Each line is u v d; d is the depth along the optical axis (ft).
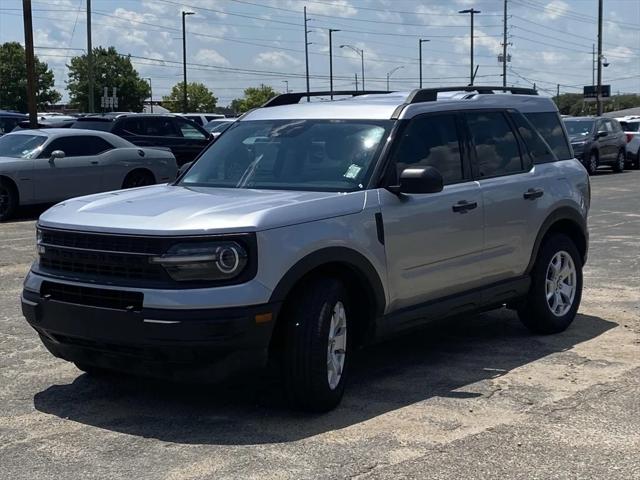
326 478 13.96
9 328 24.13
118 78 302.45
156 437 15.92
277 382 19.10
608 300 28.02
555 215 23.26
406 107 19.94
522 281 22.50
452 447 15.29
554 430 16.12
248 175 19.83
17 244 39.55
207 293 15.39
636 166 106.63
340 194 17.89
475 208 20.53
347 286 18.16
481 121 21.84
